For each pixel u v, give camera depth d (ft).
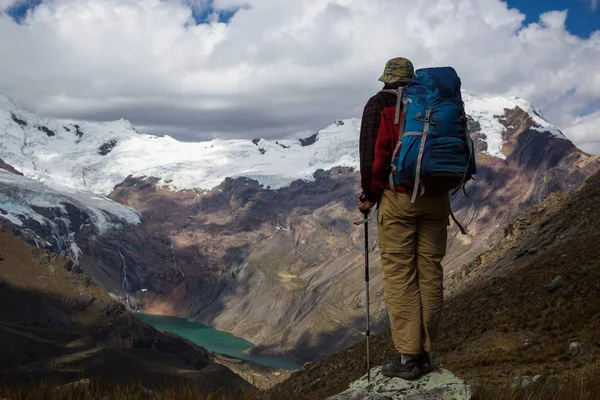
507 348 124.36
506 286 204.74
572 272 169.99
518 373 88.43
